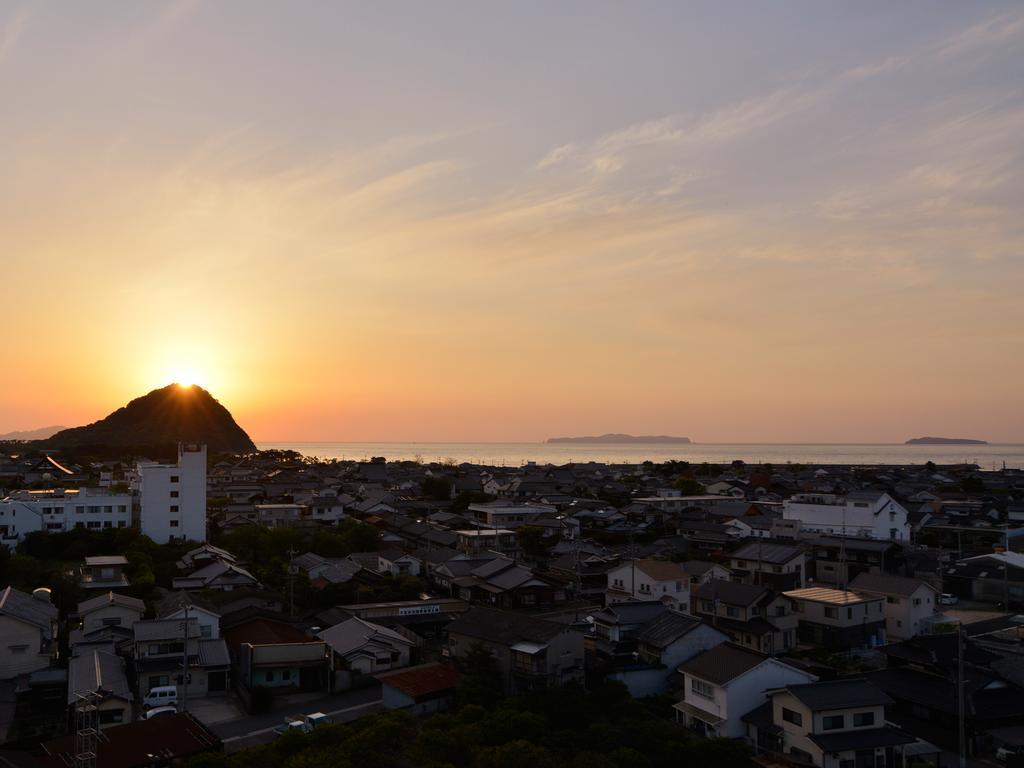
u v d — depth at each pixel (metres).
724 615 55.09
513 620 46.09
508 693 42.94
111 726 35.94
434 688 41.78
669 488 151.00
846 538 82.75
